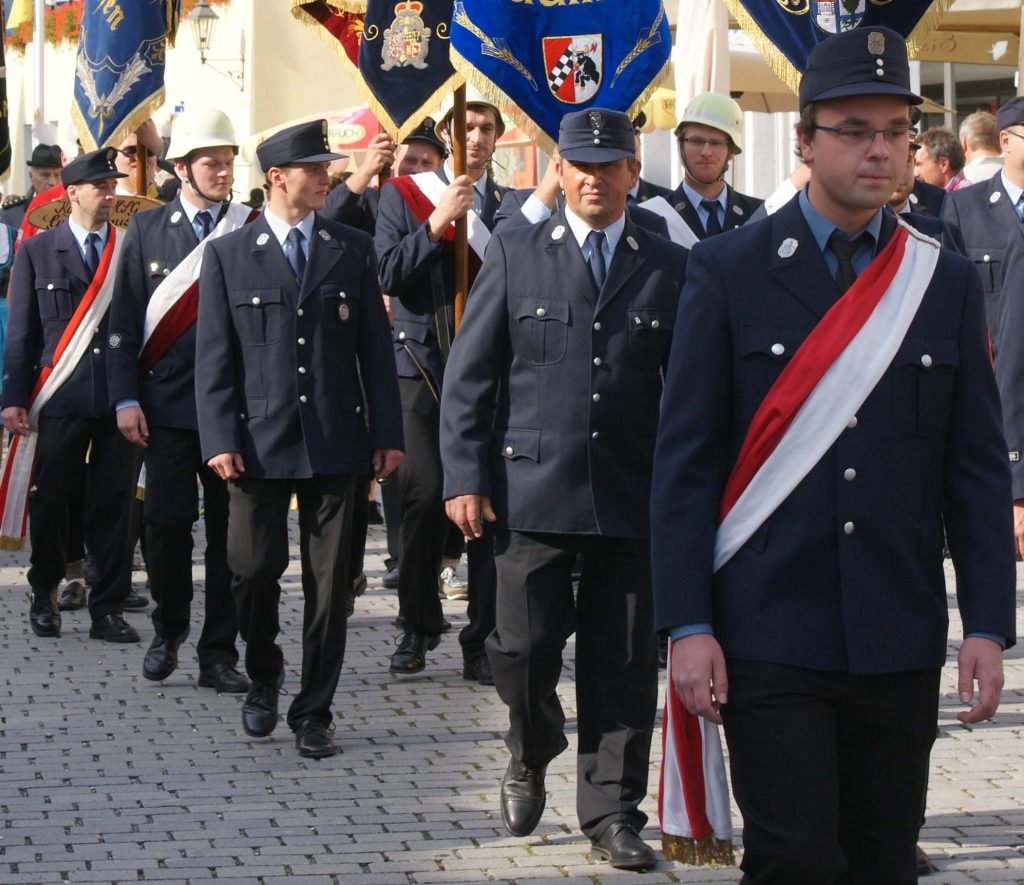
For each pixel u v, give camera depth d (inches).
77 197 436.1
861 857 180.9
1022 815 277.3
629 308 257.6
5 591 495.8
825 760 172.6
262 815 284.0
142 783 303.1
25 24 1311.5
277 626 327.0
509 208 354.9
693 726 204.8
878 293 175.2
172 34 491.2
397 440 320.8
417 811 285.1
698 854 204.5
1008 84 814.5
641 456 257.6
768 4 271.4
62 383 425.1
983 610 174.4
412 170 405.1
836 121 174.1
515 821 266.1
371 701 358.0
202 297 318.7
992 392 178.7
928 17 269.0
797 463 174.6
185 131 376.8
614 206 258.5
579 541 256.5
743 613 175.0
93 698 366.0
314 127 318.3
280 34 1099.3
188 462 371.2
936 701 177.8
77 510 465.7
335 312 317.1
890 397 175.0
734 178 840.3
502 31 324.2
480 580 368.5
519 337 259.9
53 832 276.1
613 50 325.4
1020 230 299.6
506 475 258.8
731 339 178.2
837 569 174.2
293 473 311.4
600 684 257.9
